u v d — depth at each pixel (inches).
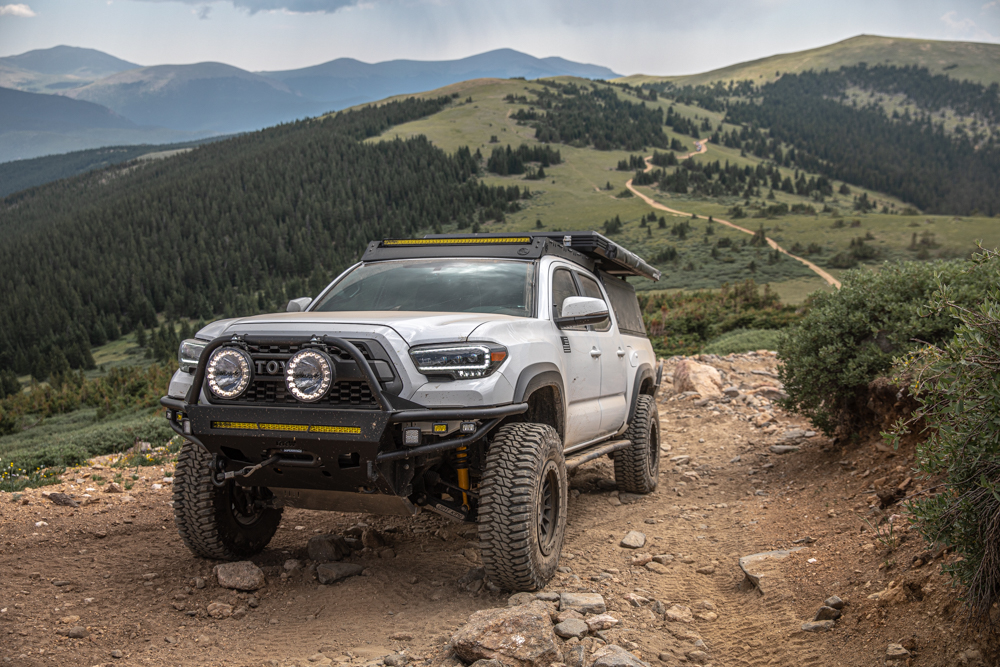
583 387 199.3
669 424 406.6
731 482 274.7
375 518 223.0
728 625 144.6
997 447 116.3
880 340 261.6
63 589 158.2
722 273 7564.0
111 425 515.8
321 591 159.0
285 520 221.0
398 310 184.9
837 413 281.7
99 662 124.4
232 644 133.0
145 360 7716.5
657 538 203.6
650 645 131.5
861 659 121.3
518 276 191.6
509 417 167.6
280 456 146.1
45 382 7357.3
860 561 156.4
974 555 118.1
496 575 151.6
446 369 142.5
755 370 553.9
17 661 122.3
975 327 123.0
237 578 160.2
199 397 149.7
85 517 223.0
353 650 129.0
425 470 163.0
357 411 137.6
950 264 253.1
